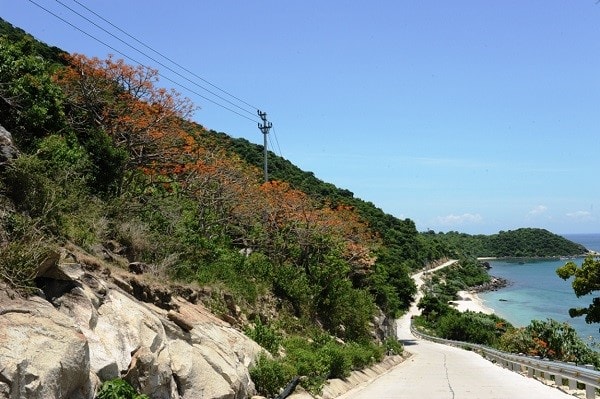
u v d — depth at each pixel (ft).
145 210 54.80
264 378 38.91
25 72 49.80
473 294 391.45
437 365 88.02
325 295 83.61
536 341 108.06
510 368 78.02
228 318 47.14
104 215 45.62
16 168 31.81
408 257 371.15
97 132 55.93
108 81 65.16
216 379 31.35
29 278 24.25
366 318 93.40
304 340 63.00
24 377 19.19
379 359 83.05
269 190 95.20
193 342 33.60
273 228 90.99
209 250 60.70
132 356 26.91
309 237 91.91
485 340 193.88
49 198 33.30
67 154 45.11
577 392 47.01
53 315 22.85
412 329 223.71
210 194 77.15
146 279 38.01
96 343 24.90
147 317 30.09
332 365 55.72
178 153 70.64
